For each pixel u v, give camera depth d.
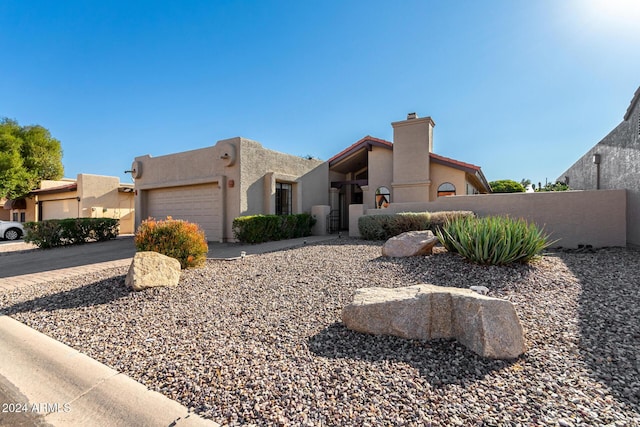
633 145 8.95
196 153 14.84
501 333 3.07
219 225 13.83
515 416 2.22
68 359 3.40
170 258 6.25
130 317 4.56
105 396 2.72
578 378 2.65
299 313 4.42
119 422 2.40
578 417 2.18
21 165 27.38
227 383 2.79
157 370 3.09
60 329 4.24
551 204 9.95
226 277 6.48
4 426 2.40
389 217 11.54
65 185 23.31
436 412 2.29
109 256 10.60
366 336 3.63
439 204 11.95
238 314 4.50
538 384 2.59
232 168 13.66
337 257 8.19
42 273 8.00
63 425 2.40
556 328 3.56
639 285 4.89
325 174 19.41
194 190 14.95
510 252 5.97
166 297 5.31
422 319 3.50
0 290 6.38
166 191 16.14
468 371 2.84
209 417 2.37
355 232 13.89
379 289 4.30
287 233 14.58
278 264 7.64
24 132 29.88
